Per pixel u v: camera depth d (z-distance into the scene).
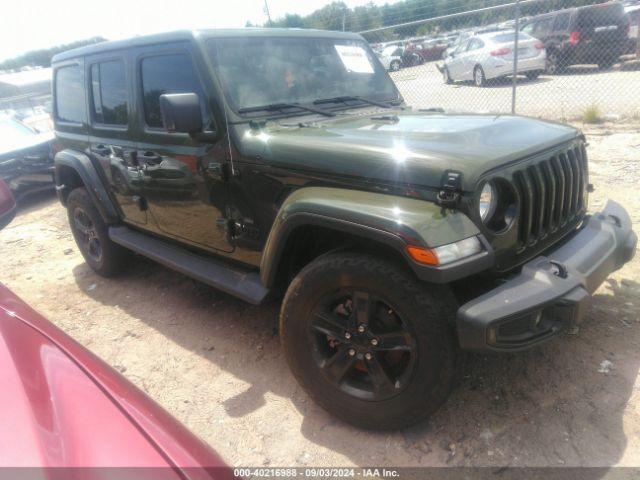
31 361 1.54
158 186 3.59
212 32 3.18
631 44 13.41
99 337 3.76
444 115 3.14
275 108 3.15
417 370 2.26
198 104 2.84
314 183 2.58
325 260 2.44
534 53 13.30
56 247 5.98
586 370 2.81
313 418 2.70
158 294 4.39
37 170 8.00
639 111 8.97
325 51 3.68
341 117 3.23
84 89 4.19
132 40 3.55
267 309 3.91
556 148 2.64
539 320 2.24
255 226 2.98
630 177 5.75
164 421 1.45
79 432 1.29
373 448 2.45
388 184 2.31
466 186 2.12
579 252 2.50
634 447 2.29
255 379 3.07
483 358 2.98
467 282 2.42
